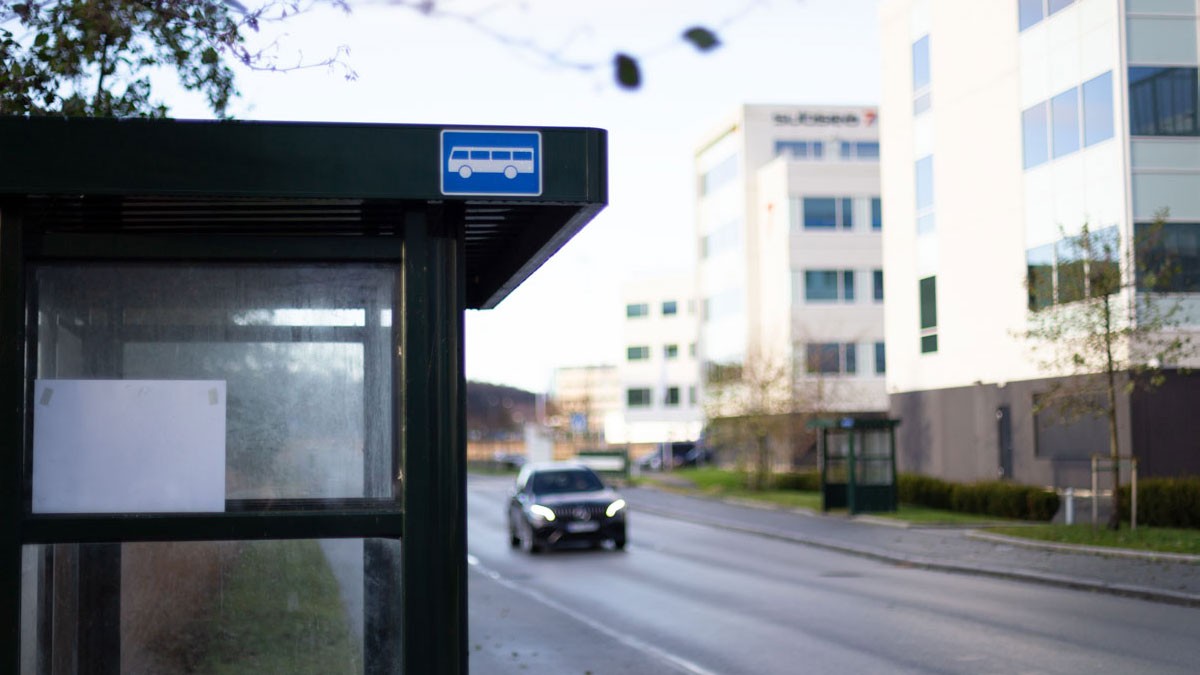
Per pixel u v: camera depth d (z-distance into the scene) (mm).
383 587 4230
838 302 59906
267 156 3998
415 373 4180
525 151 4113
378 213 4492
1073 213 30578
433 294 4203
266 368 4254
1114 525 22453
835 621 13531
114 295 4207
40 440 4129
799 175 60219
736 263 65938
